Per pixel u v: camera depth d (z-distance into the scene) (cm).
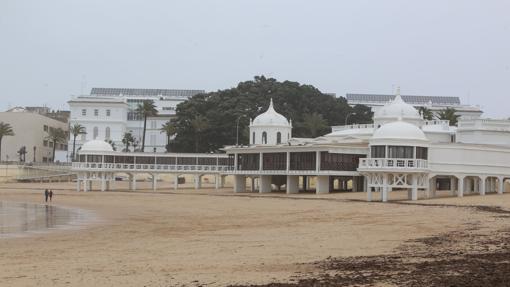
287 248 3803
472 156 8725
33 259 3591
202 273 2933
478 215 5756
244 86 18612
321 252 3581
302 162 10456
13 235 4962
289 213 6800
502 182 9056
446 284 2430
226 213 7075
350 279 2625
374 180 8300
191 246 4041
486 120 10494
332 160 10112
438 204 7319
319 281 2612
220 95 18438
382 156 8250
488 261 2972
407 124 8388
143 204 8881
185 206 8381
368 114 19212
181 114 17838
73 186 14512
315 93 19012
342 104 19312
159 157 13188
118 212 7412
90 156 12694
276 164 10975
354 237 4331
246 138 16325
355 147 10219
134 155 13012
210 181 16938
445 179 10312
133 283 2733
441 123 12150
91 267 3209
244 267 3081
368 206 7281
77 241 4522
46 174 17312
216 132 17062
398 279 2573
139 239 4584
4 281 2838
